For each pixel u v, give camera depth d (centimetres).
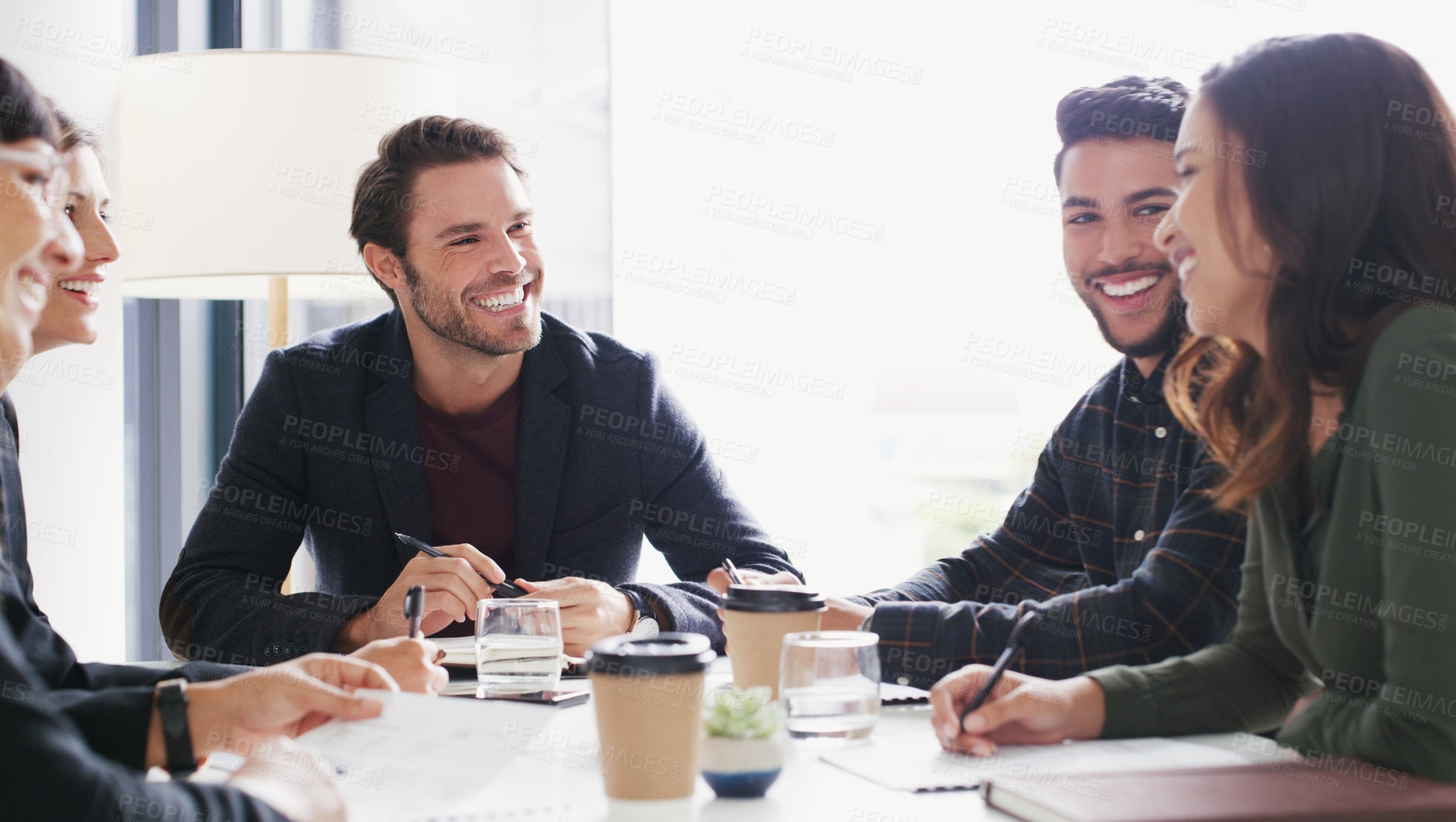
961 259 312
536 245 188
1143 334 143
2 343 102
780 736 84
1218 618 121
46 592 212
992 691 100
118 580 227
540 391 189
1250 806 75
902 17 312
